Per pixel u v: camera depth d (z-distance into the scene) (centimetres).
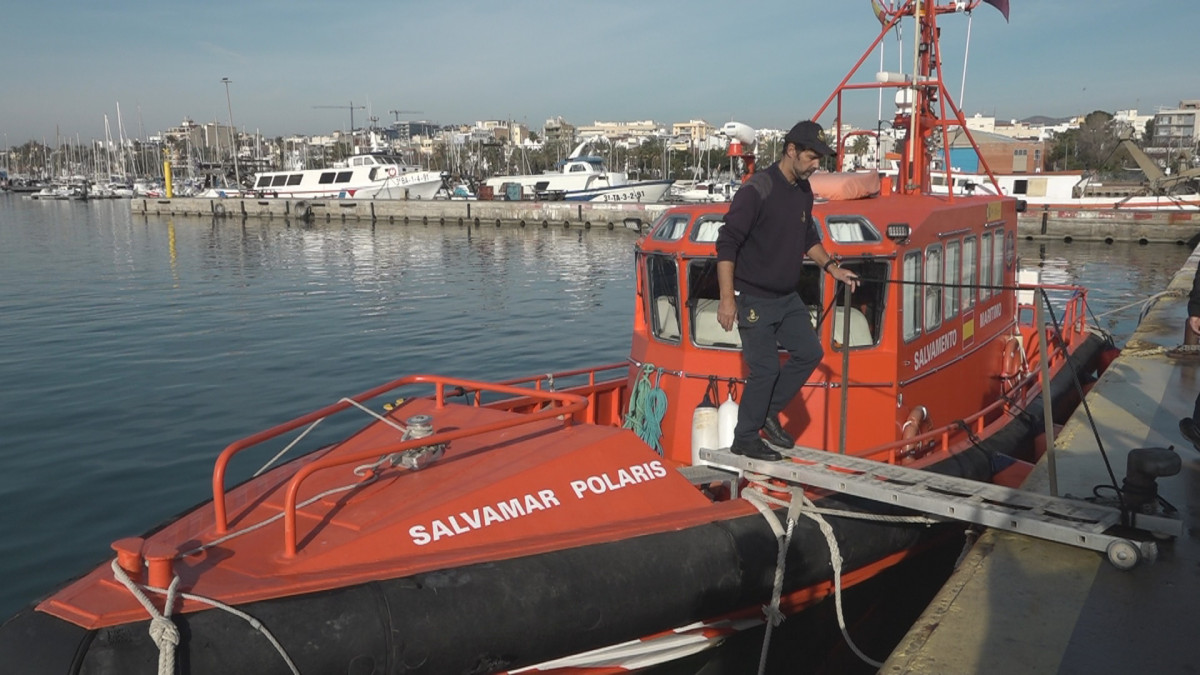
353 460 394
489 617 384
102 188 10869
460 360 1659
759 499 504
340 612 354
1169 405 704
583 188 6488
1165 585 401
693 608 453
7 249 4172
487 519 421
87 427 1157
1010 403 774
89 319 2127
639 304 695
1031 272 1195
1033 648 353
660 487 488
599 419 775
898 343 600
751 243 475
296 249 4225
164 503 886
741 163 740
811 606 544
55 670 309
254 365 1589
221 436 1120
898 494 461
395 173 6625
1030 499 456
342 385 1430
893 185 807
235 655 329
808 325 497
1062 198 4000
